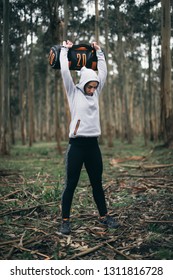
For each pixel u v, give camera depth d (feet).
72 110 12.12
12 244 11.41
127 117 70.90
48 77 104.83
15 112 82.99
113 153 46.29
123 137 80.33
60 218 14.30
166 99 39.37
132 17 55.57
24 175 25.46
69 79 12.03
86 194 18.52
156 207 15.65
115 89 119.14
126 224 13.33
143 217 14.24
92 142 12.18
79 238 12.05
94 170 12.47
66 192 12.41
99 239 11.93
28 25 56.70
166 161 31.50
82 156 12.16
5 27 42.47
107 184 21.18
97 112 12.20
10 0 43.47
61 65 12.08
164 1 38.81
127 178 23.77
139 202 16.62
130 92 111.34
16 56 63.21
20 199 17.80
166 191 18.85
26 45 73.51
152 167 27.81
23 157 42.91
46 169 29.53
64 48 12.44
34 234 12.39
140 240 11.67
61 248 11.16
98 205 13.03
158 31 57.06
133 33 61.52
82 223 13.47
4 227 13.19
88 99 12.00
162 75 39.73
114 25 58.29
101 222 13.15
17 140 116.16
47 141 104.37
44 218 14.40
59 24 38.65
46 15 45.83
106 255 10.60
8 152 45.01
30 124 71.92
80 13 56.75
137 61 82.74
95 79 11.84
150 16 55.98
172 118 39.06
